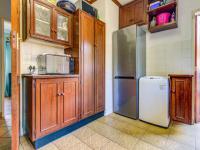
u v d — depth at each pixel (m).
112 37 2.83
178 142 1.65
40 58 1.94
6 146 1.52
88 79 2.22
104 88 2.62
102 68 2.57
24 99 1.74
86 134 1.87
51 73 1.86
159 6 2.41
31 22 1.61
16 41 1.24
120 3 2.91
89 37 2.26
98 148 1.53
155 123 2.16
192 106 2.19
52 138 1.68
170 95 2.27
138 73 2.46
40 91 1.51
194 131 1.95
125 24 2.93
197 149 1.49
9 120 2.33
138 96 2.44
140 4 2.71
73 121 1.91
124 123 2.27
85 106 2.15
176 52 2.42
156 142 1.65
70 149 1.51
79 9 2.09
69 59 2.08
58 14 1.94
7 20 2.77
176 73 2.42
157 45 2.65
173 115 2.34
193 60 2.24
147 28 2.71
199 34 2.29
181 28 2.36
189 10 2.27
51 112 1.62
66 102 1.81
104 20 2.66
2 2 2.69
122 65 2.64
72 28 2.15
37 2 1.67
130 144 1.61
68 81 1.84
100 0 2.72
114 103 2.82
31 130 1.47
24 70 1.82
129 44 2.51
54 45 2.10
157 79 2.15
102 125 2.18
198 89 2.29
